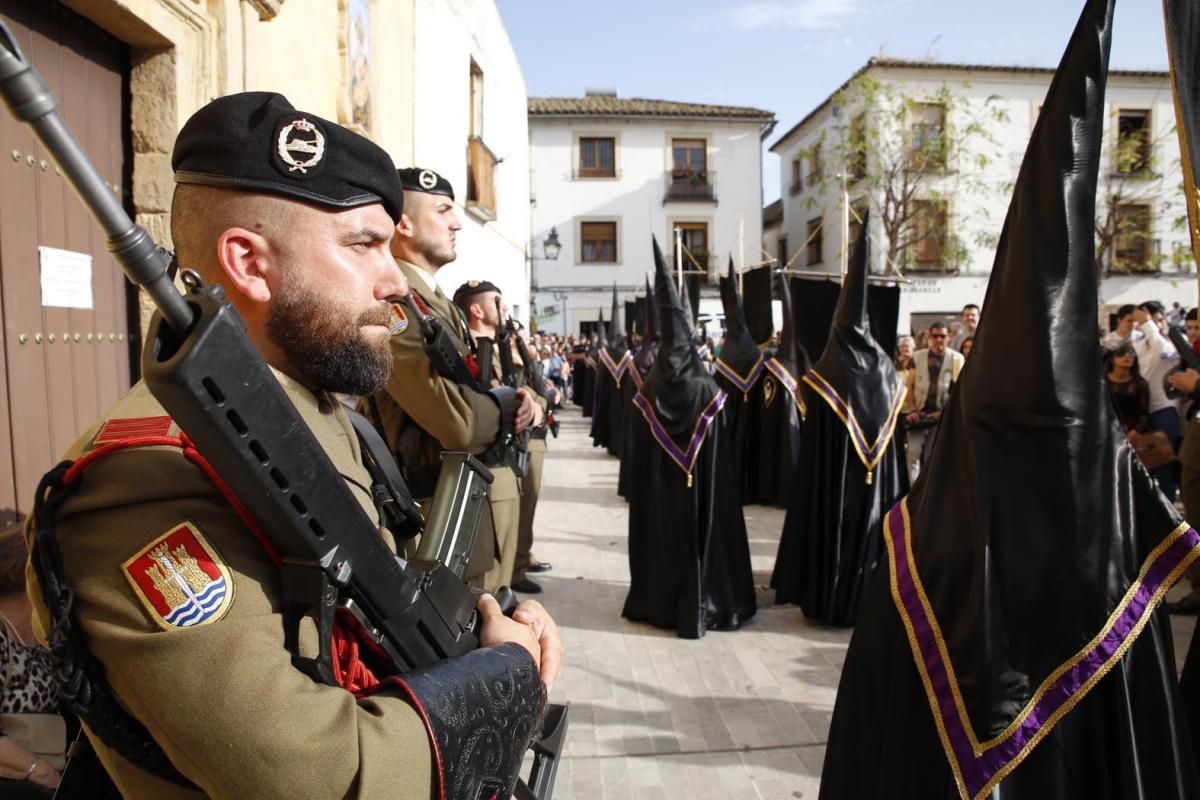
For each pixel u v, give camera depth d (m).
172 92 3.50
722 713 3.75
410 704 0.96
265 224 1.08
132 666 0.86
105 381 3.26
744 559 4.96
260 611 0.92
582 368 20.98
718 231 29.55
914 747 1.83
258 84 4.20
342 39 5.67
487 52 12.82
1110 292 25.39
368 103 6.40
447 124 9.79
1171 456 5.70
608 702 3.87
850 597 4.82
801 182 30.88
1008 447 1.75
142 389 1.05
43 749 1.99
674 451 4.71
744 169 29.61
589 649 4.54
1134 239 25.50
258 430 0.83
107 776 1.10
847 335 4.97
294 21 4.86
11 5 2.79
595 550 6.65
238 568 0.91
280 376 1.14
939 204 24.88
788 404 8.16
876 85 24.14
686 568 4.70
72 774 1.11
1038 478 1.72
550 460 11.82
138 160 3.49
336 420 1.29
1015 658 1.72
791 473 8.11
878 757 1.90
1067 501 1.70
